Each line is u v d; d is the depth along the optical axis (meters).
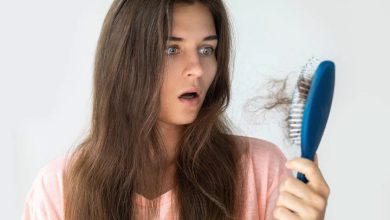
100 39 1.13
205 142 1.15
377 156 1.45
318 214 0.83
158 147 1.12
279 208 0.85
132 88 1.07
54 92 1.50
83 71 1.49
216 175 1.14
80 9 1.47
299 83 0.88
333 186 1.49
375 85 1.42
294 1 1.43
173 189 1.13
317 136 0.87
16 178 1.54
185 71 1.03
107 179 1.14
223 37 1.10
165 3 1.01
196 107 1.06
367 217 1.49
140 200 1.13
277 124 1.46
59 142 1.52
